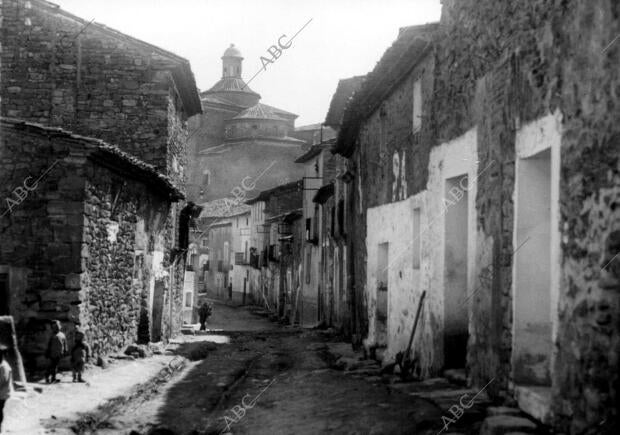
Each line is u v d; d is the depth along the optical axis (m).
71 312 14.45
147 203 19.75
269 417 10.69
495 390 8.85
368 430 8.62
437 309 11.83
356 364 16.58
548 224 8.30
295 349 23.34
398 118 15.65
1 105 22.00
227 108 65.38
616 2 6.01
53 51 22.17
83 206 14.57
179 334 27.77
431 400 9.34
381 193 17.67
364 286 20.19
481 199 9.75
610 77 6.10
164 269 22.84
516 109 8.48
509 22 8.77
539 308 8.27
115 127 22.23
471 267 10.15
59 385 13.13
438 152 12.05
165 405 12.82
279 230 45.84
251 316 47.03
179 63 22.38
